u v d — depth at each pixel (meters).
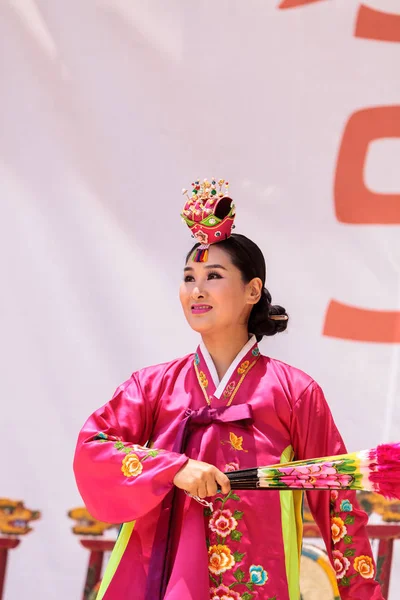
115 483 6.32
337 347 10.71
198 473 6.09
